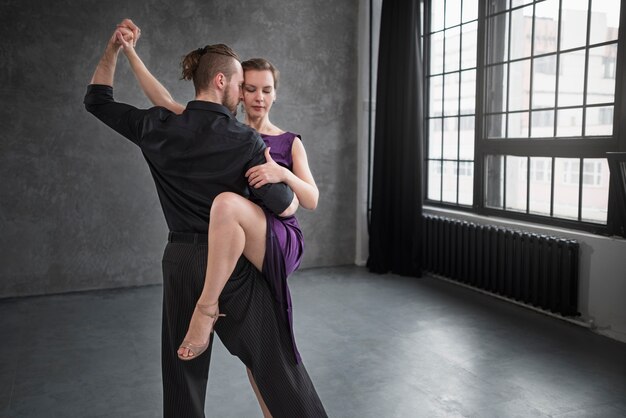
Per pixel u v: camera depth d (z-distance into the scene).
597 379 3.32
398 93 5.74
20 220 5.22
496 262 4.93
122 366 3.61
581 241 4.26
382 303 4.93
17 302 5.07
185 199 1.94
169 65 5.57
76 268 5.45
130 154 5.53
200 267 1.93
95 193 5.45
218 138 1.88
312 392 2.11
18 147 5.16
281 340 2.05
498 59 5.10
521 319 4.45
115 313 4.74
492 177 5.29
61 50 5.22
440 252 5.56
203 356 2.07
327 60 6.20
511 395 3.12
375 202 5.96
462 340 4.00
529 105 4.80
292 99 6.09
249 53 5.86
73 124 5.32
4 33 5.04
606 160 4.16
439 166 5.98
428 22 5.95
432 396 3.12
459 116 5.61
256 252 1.95
